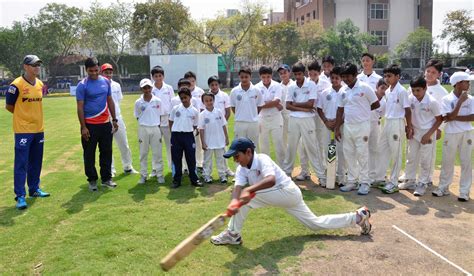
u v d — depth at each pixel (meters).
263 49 51.28
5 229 5.79
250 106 7.95
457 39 52.41
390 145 7.30
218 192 7.40
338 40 50.88
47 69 51.19
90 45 52.28
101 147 7.66
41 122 7.09
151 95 7.93
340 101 7.33
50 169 9.62
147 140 8.00
